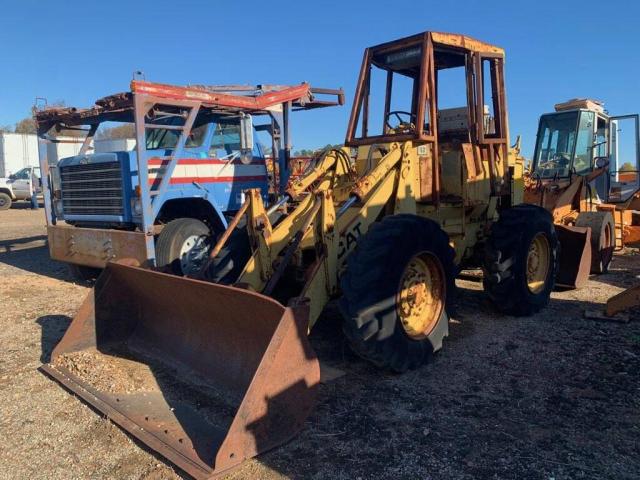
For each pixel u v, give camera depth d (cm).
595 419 365
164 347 462
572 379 430
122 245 726
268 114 855
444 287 475
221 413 367
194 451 319
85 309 474
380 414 376
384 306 415
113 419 365
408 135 523
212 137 799
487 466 313
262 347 382
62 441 349
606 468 309
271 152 895
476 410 381
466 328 561
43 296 754
